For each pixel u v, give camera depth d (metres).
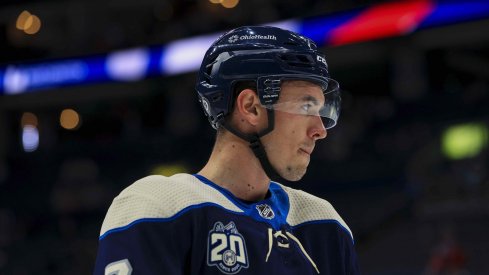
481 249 12.34
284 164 1.77
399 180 14.50
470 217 12.91
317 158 15.87
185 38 16.69
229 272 1.62
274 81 1.75
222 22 17.02
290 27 15.50
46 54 19.95
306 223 1.85
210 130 18.19
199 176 1.76
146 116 20.91
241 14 17.53
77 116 20.66
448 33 14.80
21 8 20.28
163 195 1.66
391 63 17.86
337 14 14.95
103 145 18.89
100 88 18.94
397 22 14.26
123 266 1.57
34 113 20.48
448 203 13.25
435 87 18.78
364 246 13.35
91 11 19.64
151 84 18.78
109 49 17.92
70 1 19.75
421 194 13.52
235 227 1.67
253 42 1.79
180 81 18.53
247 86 1.77
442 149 14.41
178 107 18.91
